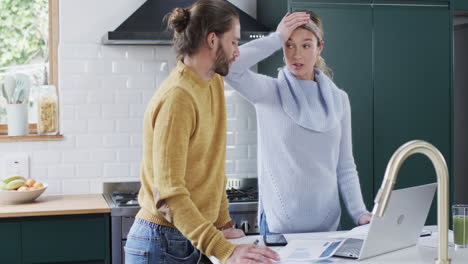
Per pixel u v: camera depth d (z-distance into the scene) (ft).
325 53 11.90
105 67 13.41
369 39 12.09
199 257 7.63
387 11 12.15
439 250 5.66
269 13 13.02
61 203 11.94
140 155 13.58
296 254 6.91
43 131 13.10
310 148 8.85
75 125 13.32
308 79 9.21
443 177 5.56
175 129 6.70
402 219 6.94
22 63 13.58
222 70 7.22
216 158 7.48
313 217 8.96
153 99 7.13
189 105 6.82
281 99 8.98
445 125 12.56
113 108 13.46
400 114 12.30
